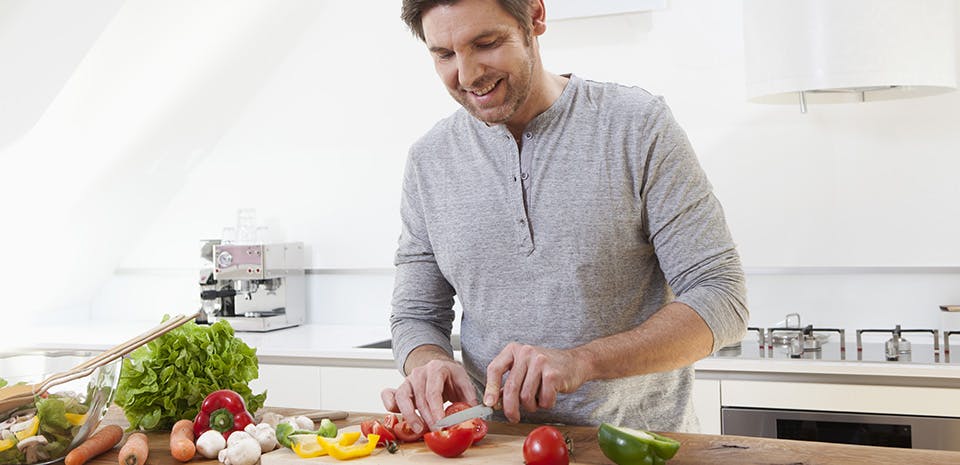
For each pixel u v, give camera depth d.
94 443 1.59
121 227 3.90
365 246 3.74
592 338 1.69
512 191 1.70
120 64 3.21
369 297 3.75
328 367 3.15
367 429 1.57
